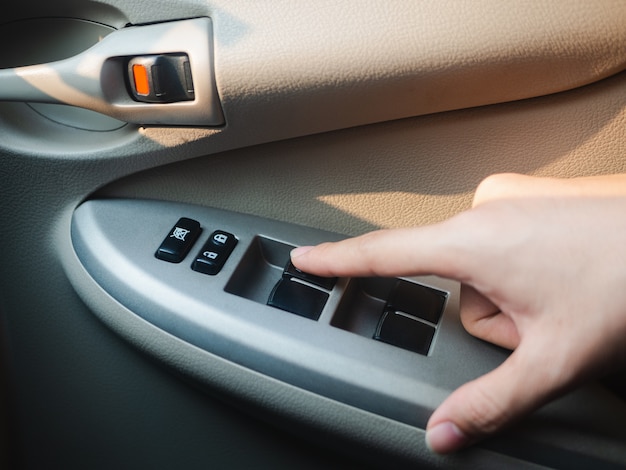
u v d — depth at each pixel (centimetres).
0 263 75
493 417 56
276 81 63
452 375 64
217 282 69
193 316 68
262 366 66
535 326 56
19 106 71
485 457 63
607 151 68
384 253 62
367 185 71
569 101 65
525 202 60
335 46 63
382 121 67
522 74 63
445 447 59
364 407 64
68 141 71
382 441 65
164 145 69
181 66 64
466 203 71
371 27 63
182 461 77
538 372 55
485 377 57
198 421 75
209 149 69
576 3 62
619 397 68
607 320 55
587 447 62
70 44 71
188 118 66
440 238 59
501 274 57
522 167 69
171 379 73
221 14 64
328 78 63
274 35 63
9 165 71
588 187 60
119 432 77
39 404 77
